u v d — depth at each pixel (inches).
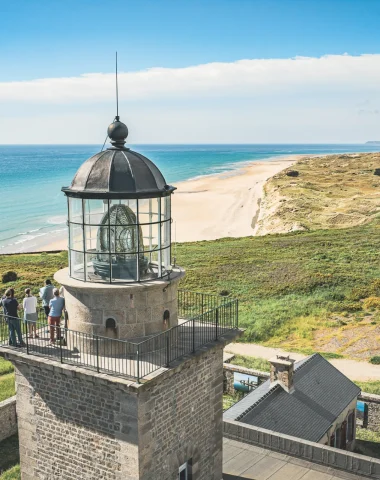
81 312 501.4
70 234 519.8
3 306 533.6
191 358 503.8
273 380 903.1
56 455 524.1
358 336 1440.7
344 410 919.0
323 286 1819.6
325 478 661.9
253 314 1599.4
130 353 499.8
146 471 485.4
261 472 672.4
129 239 496.4
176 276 521.3
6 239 3107.8
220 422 586.6
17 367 528.7
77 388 494.6
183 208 3998.5
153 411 484.4
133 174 490.6
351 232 2662.4
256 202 4143.7
